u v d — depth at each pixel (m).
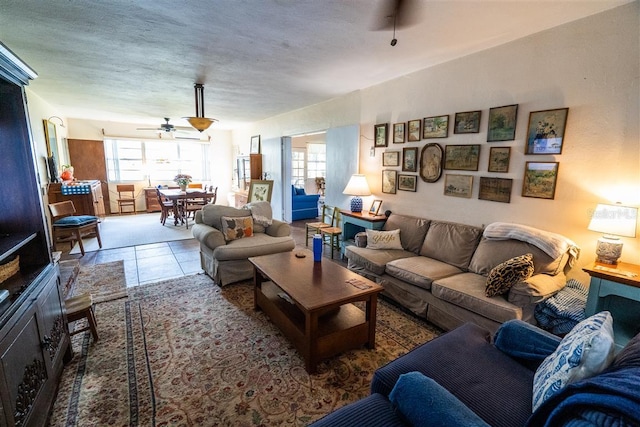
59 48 2.85
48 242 1.88
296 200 7.25
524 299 2.11
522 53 2.63
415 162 3.67
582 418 0.80
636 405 0.70
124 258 4.32
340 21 2.29
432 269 2.79
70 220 4.47
